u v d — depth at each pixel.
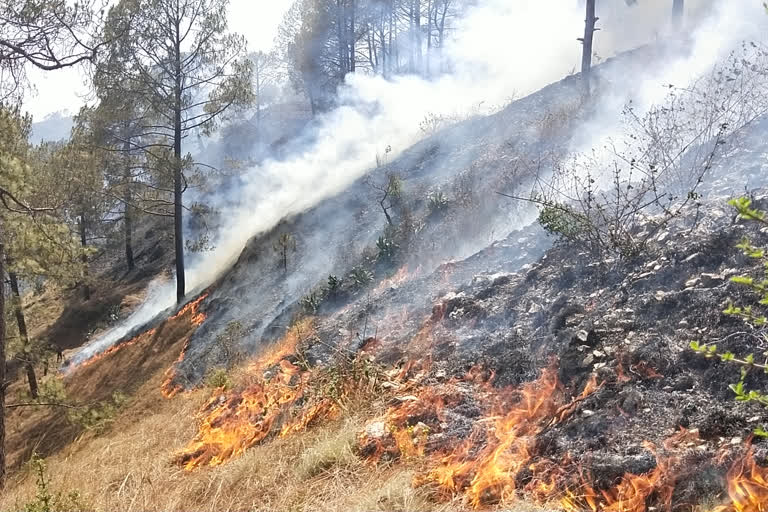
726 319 4.83
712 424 3.97
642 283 5.92
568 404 4.80
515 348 6.07
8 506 6.57
